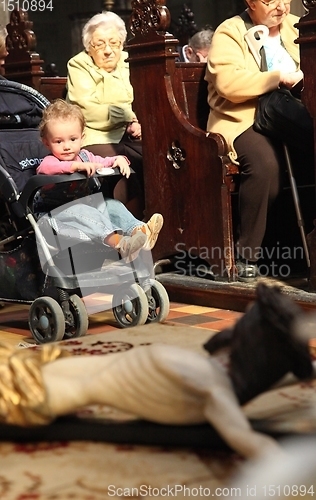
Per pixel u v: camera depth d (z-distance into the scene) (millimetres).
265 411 2820
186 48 8734
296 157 5914
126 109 6941
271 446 2279
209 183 5840
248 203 5746
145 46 6094
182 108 6156
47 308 4730
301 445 2361
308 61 5281
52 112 4871
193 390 2424
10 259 4922
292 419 2660
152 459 2557
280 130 5625
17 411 2639
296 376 2482
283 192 6176
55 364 2709
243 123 5840
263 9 5945
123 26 7070
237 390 2463
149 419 2582
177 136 5992
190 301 5945
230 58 5871
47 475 2457
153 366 2496
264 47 5980
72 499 2277
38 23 19844
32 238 4840
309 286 5449
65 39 19797
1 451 2678
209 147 5793
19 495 2312
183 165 5992
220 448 2592
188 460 2531
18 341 4875
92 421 2750
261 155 5680
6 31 7184
